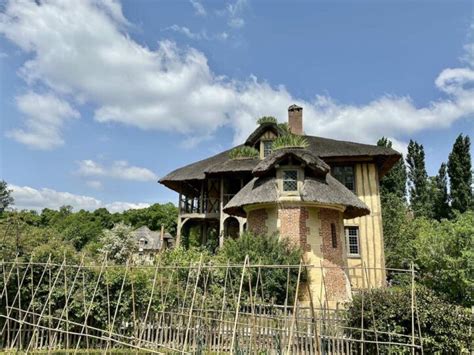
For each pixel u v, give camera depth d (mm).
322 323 9406
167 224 63562
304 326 9602
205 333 10508
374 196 21984
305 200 15930
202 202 25250
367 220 21719
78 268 11148
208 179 24984
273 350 9391
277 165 16719
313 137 26078
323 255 16078
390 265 26734
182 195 26594
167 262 14016
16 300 11500
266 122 23750
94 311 11375
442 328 8820
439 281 14539
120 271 11477
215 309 10961
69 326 11250
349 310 9820
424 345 8844
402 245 26688
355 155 21875
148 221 63906
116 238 30469
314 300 15070
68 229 53562
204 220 26547
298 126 25906
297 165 16641
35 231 13492
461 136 39062
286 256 14258
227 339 10281
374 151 21922
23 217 14414
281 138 17969
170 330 10648
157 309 11125
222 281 12812
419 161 45562
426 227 26922
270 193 16641
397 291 10164
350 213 19062
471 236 13945
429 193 43656
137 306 11383
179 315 10773
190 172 25312
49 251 12211
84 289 10680
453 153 39000
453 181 38750
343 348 9078
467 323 9086
